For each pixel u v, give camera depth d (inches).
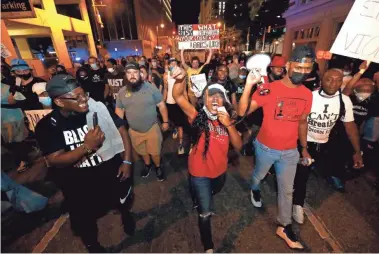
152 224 99.7
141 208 109.8
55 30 474.0
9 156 167.5
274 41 1090.1
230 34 1968.5
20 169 147.2
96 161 67.8
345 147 111.1
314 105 92.4
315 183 123.0
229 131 67.7
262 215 102.7
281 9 933.2
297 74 69.5
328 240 87.6
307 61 67.1
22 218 105.3
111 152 70.2
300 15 475.5
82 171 67.1
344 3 331.0
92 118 64.6
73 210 70.1
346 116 92.0
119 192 77.8
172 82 155.7
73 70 378.6
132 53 1342.3
